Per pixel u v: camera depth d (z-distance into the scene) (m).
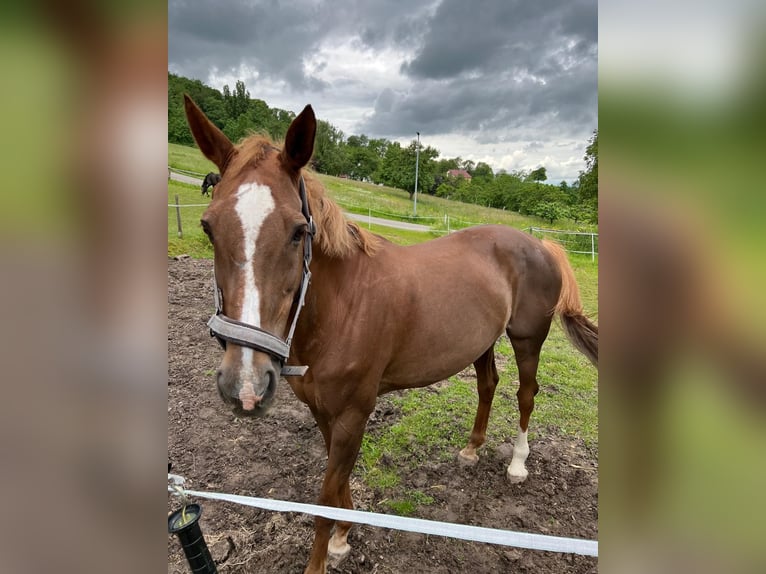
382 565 2.25
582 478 2.93
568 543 1.42
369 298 2.02
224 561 2.23
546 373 4.68
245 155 1.66
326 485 2.03
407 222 19.45
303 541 2.35
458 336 2.40
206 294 6.29
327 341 1.94
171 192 14.24
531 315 2.87
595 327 2.94
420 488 2.79
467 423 3.54
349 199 26.61
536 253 2.88
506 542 1.44
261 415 1.47
